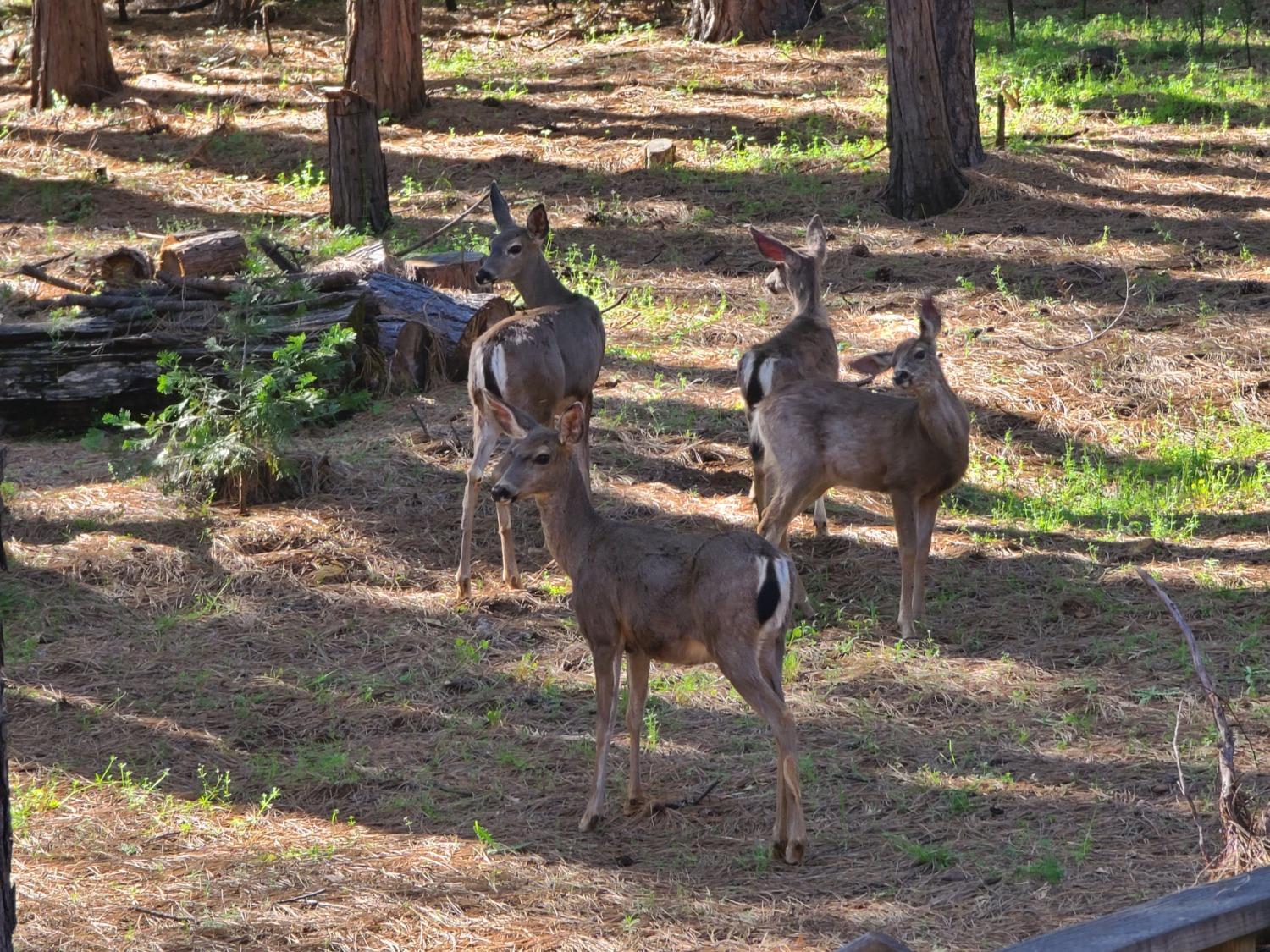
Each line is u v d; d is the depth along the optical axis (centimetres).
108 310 1431
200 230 1858
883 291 1750
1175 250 1803
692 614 718
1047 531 1172
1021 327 1602
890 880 694
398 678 956
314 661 983
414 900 680
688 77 2691
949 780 796
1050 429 1378
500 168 2273
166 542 1138
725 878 704
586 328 1173
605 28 3077
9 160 2359
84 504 1202
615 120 2470
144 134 2467
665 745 859
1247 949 471
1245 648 942
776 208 2059
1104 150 2164
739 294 1772
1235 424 1372
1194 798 757
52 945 637
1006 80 2527
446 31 3130
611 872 711
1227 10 2912
